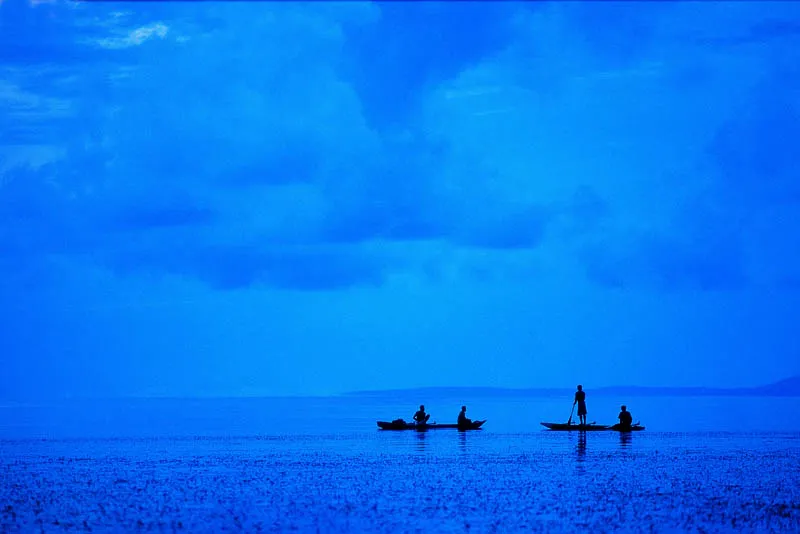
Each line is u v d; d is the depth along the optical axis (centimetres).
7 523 4584
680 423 14350
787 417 17162
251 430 12488
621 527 4481
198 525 4541
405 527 4491
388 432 11606
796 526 4512
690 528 4466
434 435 10856
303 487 5738
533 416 19375
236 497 5347
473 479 6091
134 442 9869
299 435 11062
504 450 8294
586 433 11112
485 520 4650
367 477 6216
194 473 6500
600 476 6234
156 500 5244
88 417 19288
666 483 5862
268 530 4434
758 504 5081
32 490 5631
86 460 7531
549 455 7756
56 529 4447
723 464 6981
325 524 4562
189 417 18925
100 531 4409
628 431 11444
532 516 4747
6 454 8194
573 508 4959
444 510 4916
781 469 6631
